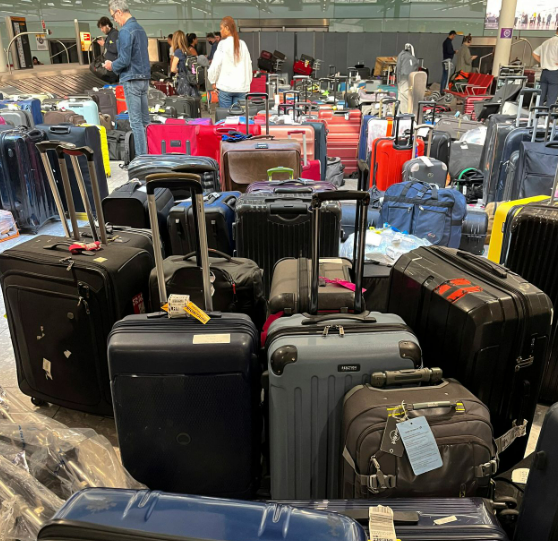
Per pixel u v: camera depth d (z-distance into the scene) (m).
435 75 14.98
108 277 2.01
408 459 1.46
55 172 4.91
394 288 2.16
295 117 6.28
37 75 10.57
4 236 4.50
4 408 2.04
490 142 5.25
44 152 2.16
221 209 2.89
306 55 13.89
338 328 1.69
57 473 1.77
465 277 1.91
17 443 1.81
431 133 4.88
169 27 15.34
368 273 2.52
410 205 3.55
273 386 1.64
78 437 1.90
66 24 15.29
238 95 7.06
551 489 1.31
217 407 1.71
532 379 1.86
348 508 1.45
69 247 2.17
